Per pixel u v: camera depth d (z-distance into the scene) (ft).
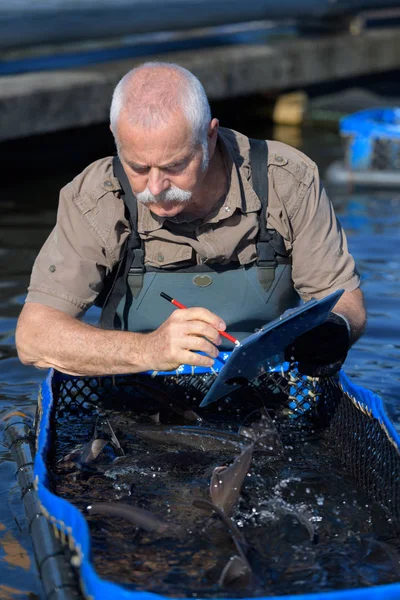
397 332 21.76
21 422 16.35
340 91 59.77
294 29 57.62
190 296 15.64
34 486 13.09
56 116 39.14
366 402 14.28
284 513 12.82
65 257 14.82
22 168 42.68
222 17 49.08
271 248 15.35
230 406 16.80
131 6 44.83
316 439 15.55
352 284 15.48
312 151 46.44
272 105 54.54
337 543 12.14
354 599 9.95
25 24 41.14
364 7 56.08
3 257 27.99
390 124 39.34
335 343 14.28
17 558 12.20
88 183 14.97
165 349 13.17
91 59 46.50
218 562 11.48
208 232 14.98
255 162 14.97
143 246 15.23
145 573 11.23
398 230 31.60
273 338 13.10
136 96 12.89
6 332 21.47
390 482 13.01
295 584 11.14
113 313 15.66
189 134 12.95
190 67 45.29
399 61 58.65
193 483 13.76
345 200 36.42
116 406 16.74
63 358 14.12
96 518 12.50
